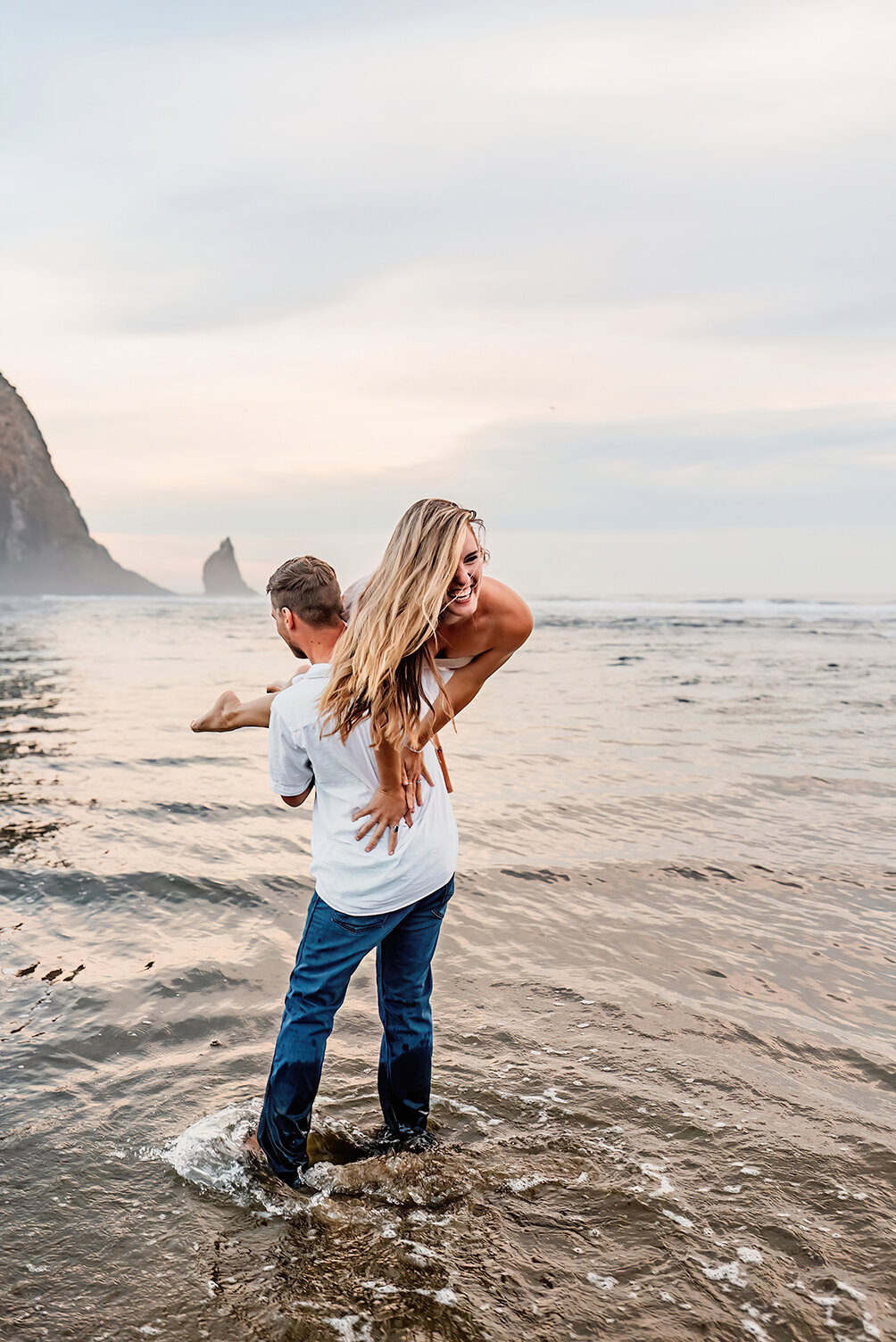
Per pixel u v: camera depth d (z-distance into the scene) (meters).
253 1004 3.41
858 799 6.72
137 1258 2.07
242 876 4.80
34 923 4.18
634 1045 3.14
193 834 5.57
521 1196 2.32
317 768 2.35
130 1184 2.35
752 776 7.38
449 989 3.59
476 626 2.42
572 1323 1.89
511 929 4.21
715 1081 2.91
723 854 5.36
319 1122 2.66
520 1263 2.07
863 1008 3.46
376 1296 1.96
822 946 4.05
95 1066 2.95
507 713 10.75
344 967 2.38
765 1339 1.85
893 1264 2.07
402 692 2.23
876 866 5.18
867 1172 2.43
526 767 7.70
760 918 4.38
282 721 2.33
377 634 2.17
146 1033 3.17
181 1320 1.88
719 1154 2.51
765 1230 2.19
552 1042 3.15
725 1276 2.03
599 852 5.38
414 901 2.39
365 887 2.32
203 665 16.86
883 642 22.06
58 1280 1.99
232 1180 2.37
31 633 26.94
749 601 49.31
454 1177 2.39
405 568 2.18
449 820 2.49
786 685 13.52
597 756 8.20
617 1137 2.59
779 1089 2.87
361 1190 2.34
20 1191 2.31
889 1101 2.81
